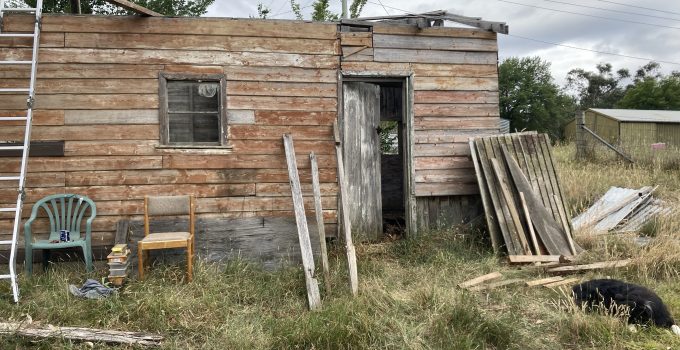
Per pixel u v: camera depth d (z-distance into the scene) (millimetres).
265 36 6258
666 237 6434
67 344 3785
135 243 5754
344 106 6938
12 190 5684
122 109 5898
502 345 4012
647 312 4301
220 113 6145
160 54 5984
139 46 5934
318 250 6250
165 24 5996
